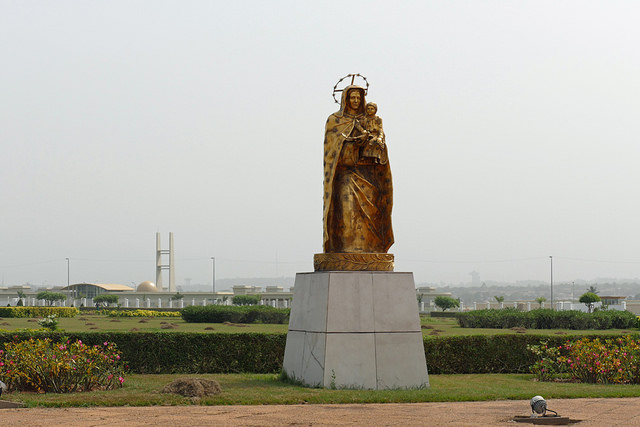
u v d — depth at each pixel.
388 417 11.95
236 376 19.61
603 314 45.16
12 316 64.19
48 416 11.91
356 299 16.20
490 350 22.25
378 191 17.31
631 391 16.08
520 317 45.09
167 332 21.41
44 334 21.03
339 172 17.17
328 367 15.77
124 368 20.77
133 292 112.50
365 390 15.42
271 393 14.66
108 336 21.00
